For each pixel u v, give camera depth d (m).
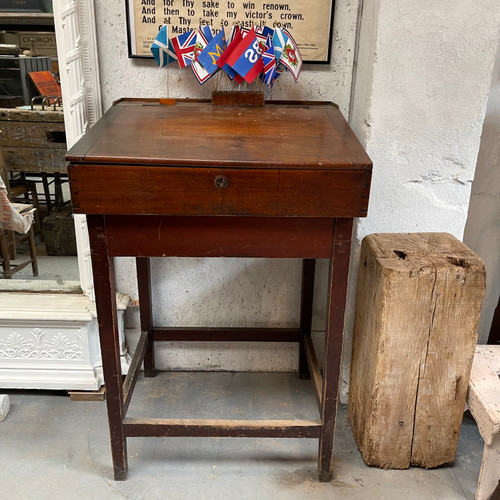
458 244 1.46
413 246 1.44
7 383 1.80
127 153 1.11
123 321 1.91
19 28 1.52
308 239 1.22
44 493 1.46
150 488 1.48
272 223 1.20
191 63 1.54
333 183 1.11
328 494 1.47
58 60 1.53
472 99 1.48
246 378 1.99
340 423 1.76
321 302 1.93
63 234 1.75
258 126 1.36
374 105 1.49
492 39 1.42
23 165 1.68
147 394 1.88
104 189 1.11
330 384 1.38
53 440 1.65
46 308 1.71
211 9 1.57
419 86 1.47
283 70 1.64
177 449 1.63
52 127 1.62
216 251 1.22
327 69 1.66
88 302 1.75
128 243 1.21
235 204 1.13
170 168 1.09
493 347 1.61
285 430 1.43
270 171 1.10
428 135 1.52
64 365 1.80
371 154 1.54
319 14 1.58
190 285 1.89
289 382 1.97
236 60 1.50
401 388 1.44
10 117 1.61
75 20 1.50
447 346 1.39
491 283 1.99
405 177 1.57
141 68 1.64
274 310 1.95
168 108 1.54
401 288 1.32
